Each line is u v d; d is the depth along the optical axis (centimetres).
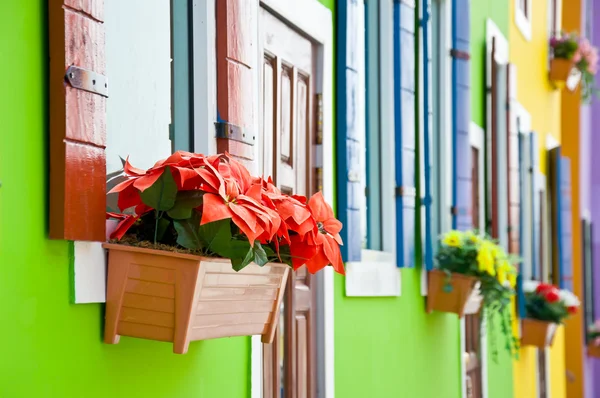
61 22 199
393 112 453
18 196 192
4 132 188
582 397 1216
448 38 552
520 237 739
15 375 190
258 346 299
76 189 201
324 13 370
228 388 280
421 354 491
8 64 190
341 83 381
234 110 273
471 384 614
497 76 677
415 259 484
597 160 1645
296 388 344
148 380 237
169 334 215
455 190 540
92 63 207
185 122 267
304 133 361
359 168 390
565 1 1231
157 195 209
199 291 212
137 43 250
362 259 416
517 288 712
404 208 452
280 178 335
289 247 241
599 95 1191
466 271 489
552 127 973
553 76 926
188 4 270
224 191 203
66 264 205
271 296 250
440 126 547
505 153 663
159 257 211
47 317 199
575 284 1238
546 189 923
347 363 388
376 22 457
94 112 207
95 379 215
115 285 215
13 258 190
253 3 296
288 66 345
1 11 188
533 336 752
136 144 248
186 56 268
